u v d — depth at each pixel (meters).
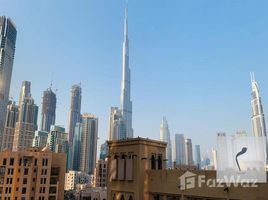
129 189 31.81
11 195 103.50
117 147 35.12
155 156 33.25
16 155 107.69
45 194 109.88
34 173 110.31
